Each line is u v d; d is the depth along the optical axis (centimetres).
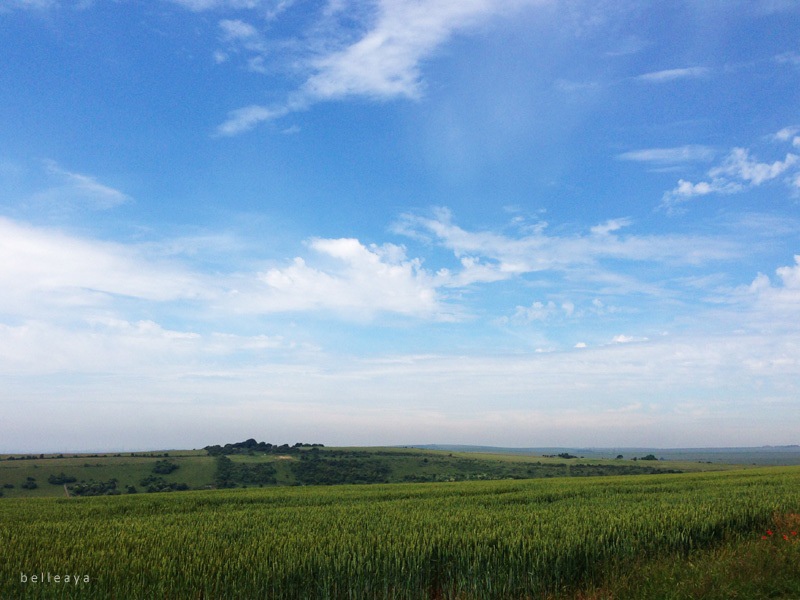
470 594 1197
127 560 1292
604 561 1375
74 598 1069
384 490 4150
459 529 1644
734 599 1048
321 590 1181
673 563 1330
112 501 3291
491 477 10025
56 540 1595
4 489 7312
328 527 1823
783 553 1282
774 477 4575
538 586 1244
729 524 1783
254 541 1509
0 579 1148
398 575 1223
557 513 2069
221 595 1117
